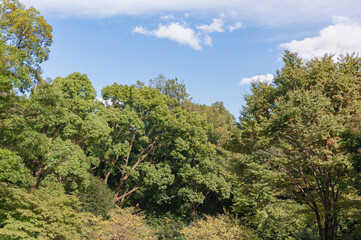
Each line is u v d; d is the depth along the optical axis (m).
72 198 18.44
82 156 24.64
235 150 28.92
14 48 16.02
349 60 22.67
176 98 50.91
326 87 20.92
